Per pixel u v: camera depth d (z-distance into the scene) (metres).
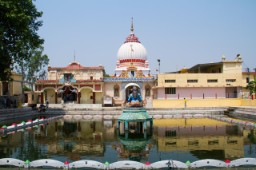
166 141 19.97
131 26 67.31
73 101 56.66
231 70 54.06
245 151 16.41
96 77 59.34
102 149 17.31
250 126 27.98
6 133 24.14
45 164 13.00
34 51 65.06
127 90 58.75
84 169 12.72
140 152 16.44
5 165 13.20
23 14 30.36
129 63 62.38
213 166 12.77
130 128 27.05
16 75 55.66
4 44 31.44
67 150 16.98
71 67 59.72
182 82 51.19
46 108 46.31
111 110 45.91
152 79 57.44
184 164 12.68
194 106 49.31
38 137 21.95
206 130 25.44
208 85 51.25
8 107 44.00
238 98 50.22
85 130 26.22
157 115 41.03
